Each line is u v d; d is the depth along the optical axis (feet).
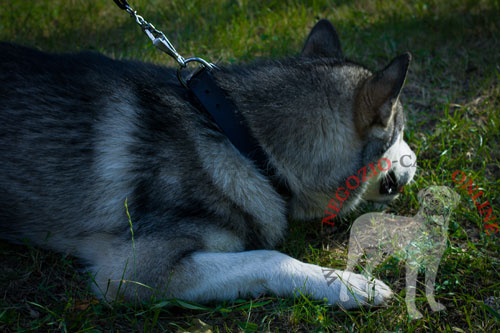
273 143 7.65
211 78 7.87
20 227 7.91
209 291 7.24
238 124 7.65
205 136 7.60
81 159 7.54
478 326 6.97
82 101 7.68
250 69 8.42
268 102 7.71
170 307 7.41
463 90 13.25
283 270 7.39
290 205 8.29
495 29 15.64
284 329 7.11
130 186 7.48
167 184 7.39
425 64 14.24
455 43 15.19
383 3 17.99
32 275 7.77
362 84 7.66
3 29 15.19
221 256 7.35
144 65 8.68
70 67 8.11
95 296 7.50
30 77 7.82
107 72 8.08
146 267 7.22
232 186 7.58
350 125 7.77
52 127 7.59
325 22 9.40
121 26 16.30
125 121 7.61
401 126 8.46
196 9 17.19
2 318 6.64
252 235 8.05
